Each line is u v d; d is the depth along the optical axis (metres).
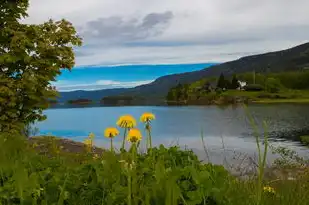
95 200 2.45
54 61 13.73
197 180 2.21
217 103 149.75
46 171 2.68
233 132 51.88
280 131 54.88
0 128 12.78
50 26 13.80
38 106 13.81
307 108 110.81
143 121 2.93
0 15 13.69
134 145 2.13
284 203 2.76
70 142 14.52
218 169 2.58
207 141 36.38
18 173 2.06
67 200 2.46
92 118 105.56
